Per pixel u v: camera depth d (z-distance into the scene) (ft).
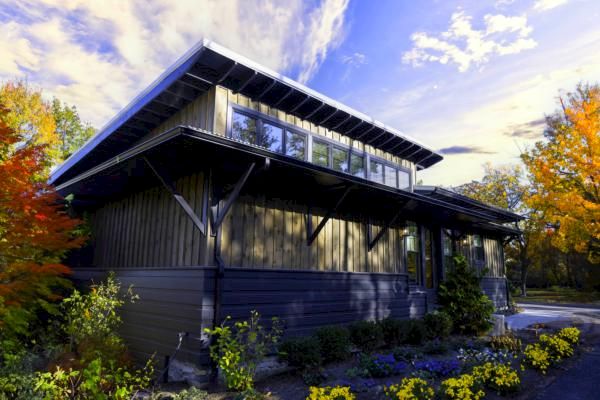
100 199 32.50
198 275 20.04
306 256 26.55
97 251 33.30
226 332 17.74
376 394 16.93
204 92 27.43
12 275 20.98
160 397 17.02
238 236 22.48
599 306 67.72
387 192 27.43
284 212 25.61
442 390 16.37
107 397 14.69
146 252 26.27
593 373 20.95
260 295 22.16
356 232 31.32
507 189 107.76
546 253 107.45
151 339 22.47
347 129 35.86
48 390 14.30
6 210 20.89
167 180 20.30
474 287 32.71
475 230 51.98
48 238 21.49
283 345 20.27
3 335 21.02
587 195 60.29
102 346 20.11
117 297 26.16
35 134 62.13
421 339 27.32
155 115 30.83
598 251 69.77
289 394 17.28
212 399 16.88
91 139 35.40
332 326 23.57
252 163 19.98
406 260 36.65
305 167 21.42
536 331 32.76
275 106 30.01
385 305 31.24
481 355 22.04
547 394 17.79
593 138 55.11
